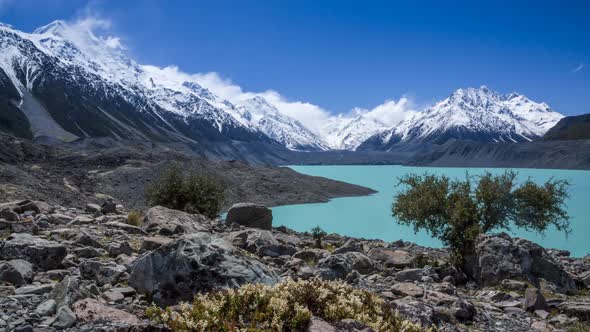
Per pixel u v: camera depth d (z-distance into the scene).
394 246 30.88
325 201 115.88
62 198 59.56
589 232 65.94
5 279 11.80
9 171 59.19
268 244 22.12
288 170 150.50
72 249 16.58
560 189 25.02
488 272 19.36
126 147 125.19
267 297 9.64
